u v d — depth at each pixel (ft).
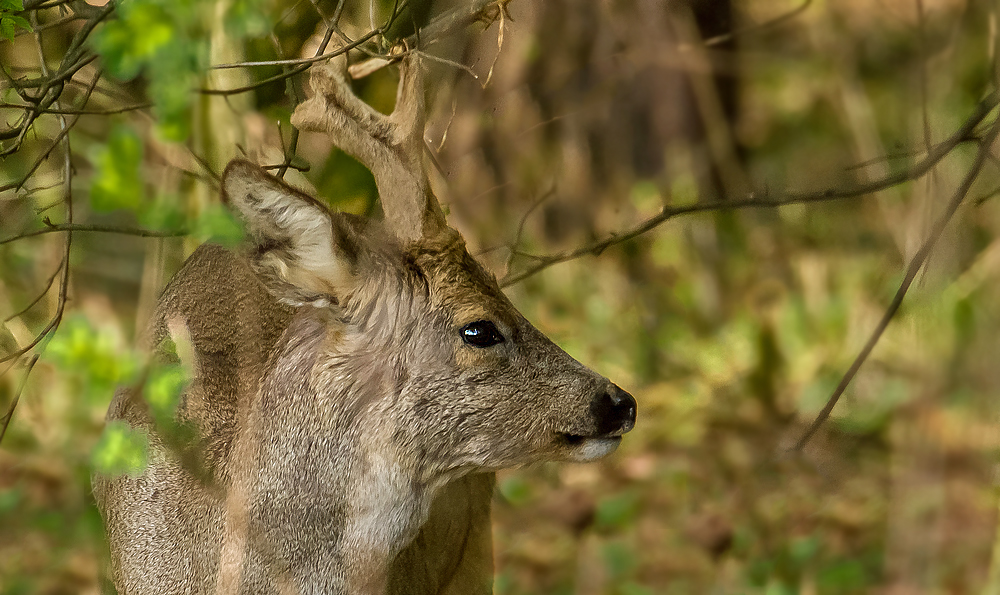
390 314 23.39
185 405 25.14
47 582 37.58
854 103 55.01
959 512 37.50
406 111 24.00
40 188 29.58
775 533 40.22
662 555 39.68
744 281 54.95
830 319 49.83
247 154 31.37
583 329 52.29
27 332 41.81
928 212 29.96
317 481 23.66
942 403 36.70
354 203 32.68
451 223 36.37
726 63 61.16
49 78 27.86
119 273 47.09
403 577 25.61
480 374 23.57
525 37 41.83
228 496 24.30
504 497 43.91
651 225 29.86
